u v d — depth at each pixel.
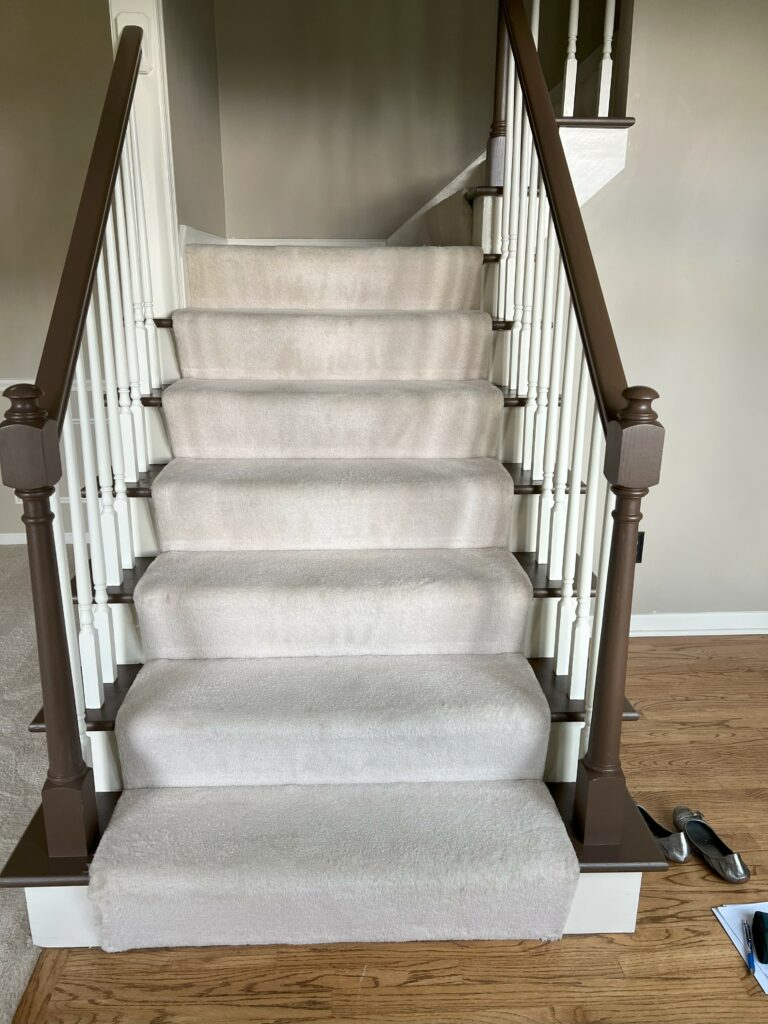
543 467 2.08
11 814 1.97
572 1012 1.45
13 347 3.82
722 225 2.62
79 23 3.43
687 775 2.20
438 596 1.83
